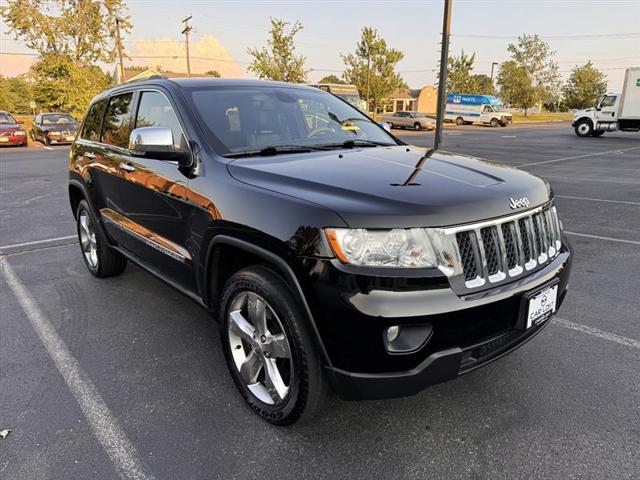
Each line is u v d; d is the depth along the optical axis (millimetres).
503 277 2320
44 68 32219
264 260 2379
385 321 2029
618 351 3314
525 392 2865
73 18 31891
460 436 2502
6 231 6770
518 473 2250
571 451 2379
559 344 3414
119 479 2246
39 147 21891
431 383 2158
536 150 18875
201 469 2303
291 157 2934
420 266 2080
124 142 3850
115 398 2859
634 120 25891
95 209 4410
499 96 63469
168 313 4012
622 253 5469
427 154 3197
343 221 2100
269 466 2318
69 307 4137
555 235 2801
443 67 14539
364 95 42938
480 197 2309
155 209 3342
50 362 3260
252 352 2678
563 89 79688
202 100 3285
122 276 4875
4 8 31062
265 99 3559
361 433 2537
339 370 2172
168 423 2635
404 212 2113
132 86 3941
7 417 2686
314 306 2158
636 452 2365
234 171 2713
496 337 2273
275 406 2537
